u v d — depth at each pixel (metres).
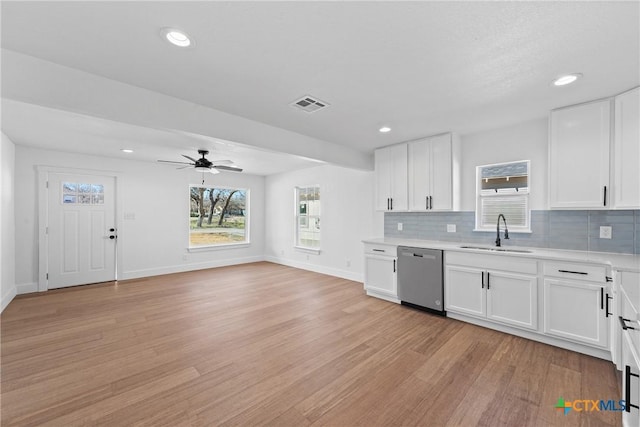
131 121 2.19
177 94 2.34
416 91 2.31
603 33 1.54
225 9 1.37
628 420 1.46
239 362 2.28
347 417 1.67
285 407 1.76
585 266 2.30
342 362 2.28
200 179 6.08
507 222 3.28
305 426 1.60
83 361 2.29
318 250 5.72
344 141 3.85
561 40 1.61
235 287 4.59
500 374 2.09
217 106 2.60
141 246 5.29
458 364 2.24
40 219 4.30
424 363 2.26
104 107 2.05
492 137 3.34
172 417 1.66
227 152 4.39
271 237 7.04
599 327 2.24
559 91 2.30
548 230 2.95
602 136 2.41
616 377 2.02
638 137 2.19
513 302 2.70
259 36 1.59
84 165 4.67
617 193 2.32
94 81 2.01
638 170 2.20
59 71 1.88
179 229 5.77
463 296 3.05
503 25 1.48
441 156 3.48
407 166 3.83
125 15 1.41
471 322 3.06
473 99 2.47
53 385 1.97
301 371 2.15
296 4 1.33
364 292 4.29
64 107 1.90
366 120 3.00
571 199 2.57
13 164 3.96
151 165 5.41
